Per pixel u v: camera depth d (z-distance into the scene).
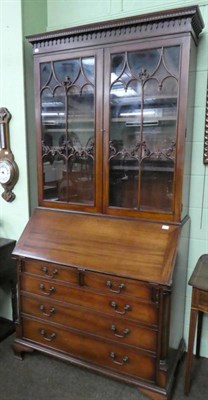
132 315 1.60
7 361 1.98
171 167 1.67
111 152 1.77
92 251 1.73
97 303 1.69
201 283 1.56
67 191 1.96
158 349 1.56
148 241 1.65
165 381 1.58
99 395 1.70
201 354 2.04
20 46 2.00
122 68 1.68
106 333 1.69
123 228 1.75
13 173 2.16
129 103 1.71
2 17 2.02
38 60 1.90
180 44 1.52
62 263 1.75
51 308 1.85
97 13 2.09
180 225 1.66
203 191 1.91
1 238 2.31
